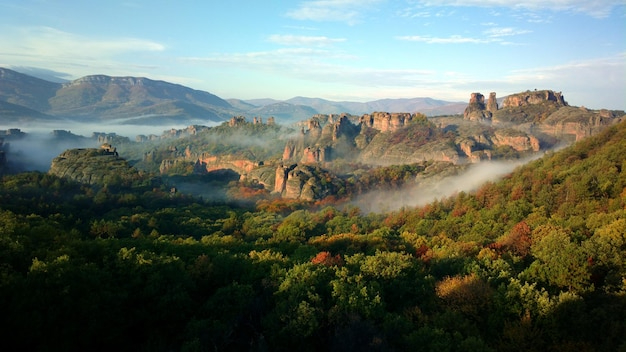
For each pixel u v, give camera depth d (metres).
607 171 105.50
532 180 126.12
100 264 68.19
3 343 47.16
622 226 68.00
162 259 70.38
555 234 69.94
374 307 56.94
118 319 55.53
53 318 50.19
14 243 62.72
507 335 49.69
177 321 60.19
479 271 65.38
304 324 53.72
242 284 68.62
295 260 81.12
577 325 50.28
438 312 55.44
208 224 155.62
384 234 107.81
